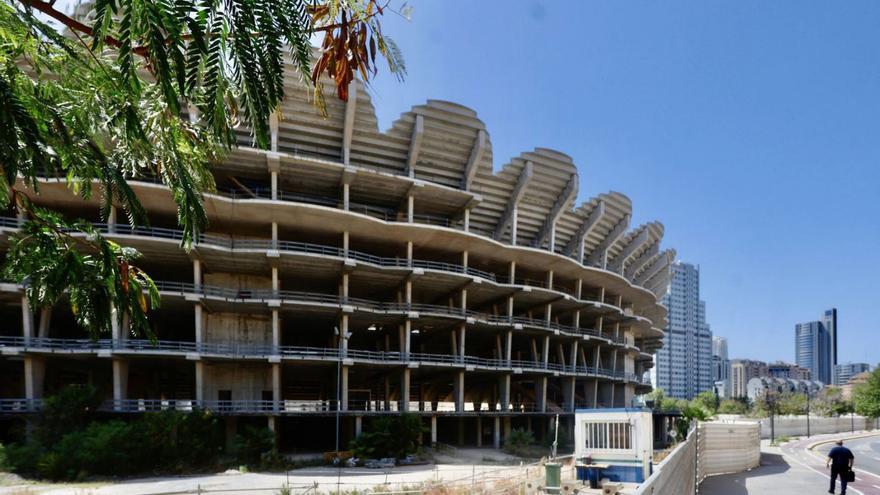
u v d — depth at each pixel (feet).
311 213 139.03
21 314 141.18
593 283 212.23
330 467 113.39
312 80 13.61
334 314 149.48
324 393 180.65
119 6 9.26
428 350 205.87
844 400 441.27
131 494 77.87
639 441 55.83
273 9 10.68
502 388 174.19
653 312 284.82
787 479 98.32
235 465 110.01
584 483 57.57
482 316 170.81
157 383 153.99
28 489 83.92
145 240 125.08
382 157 157.89
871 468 121.19
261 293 144.15
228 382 142.92
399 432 124.06
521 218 188.24
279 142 144.36
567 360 228.63
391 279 158.61
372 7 13.32
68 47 14.26
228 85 12.09
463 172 167.73
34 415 112.27
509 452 151.94
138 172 21.06
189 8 9.48
